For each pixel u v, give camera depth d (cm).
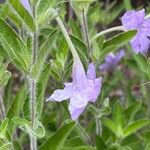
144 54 52
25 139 49
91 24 65
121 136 45
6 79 39
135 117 61
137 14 39
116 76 78
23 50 33
